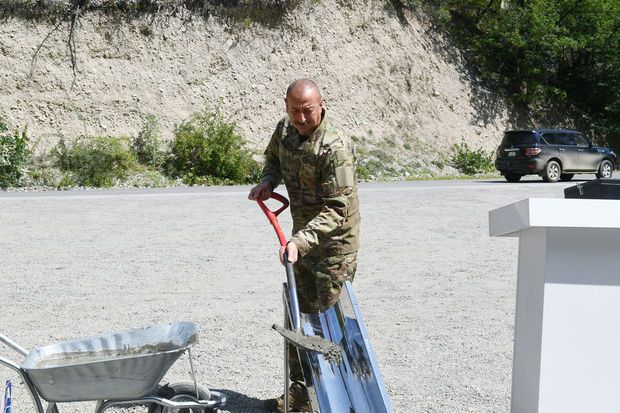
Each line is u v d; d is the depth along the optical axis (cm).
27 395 517
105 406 368
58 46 2822
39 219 1456
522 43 3762
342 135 430
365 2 3525
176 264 1024
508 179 2675
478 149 3534
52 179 2484
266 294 845
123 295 841
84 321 723
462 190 2075
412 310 771
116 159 2620
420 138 3412
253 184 2744
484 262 1049
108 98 2839
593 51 4016
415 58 3588
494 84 3812
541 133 2581
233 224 1390
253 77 3119
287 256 390
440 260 1061
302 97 414
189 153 2725
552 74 4075
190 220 1443
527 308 321
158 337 388
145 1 2988
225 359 598
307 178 432
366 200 1806
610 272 297
